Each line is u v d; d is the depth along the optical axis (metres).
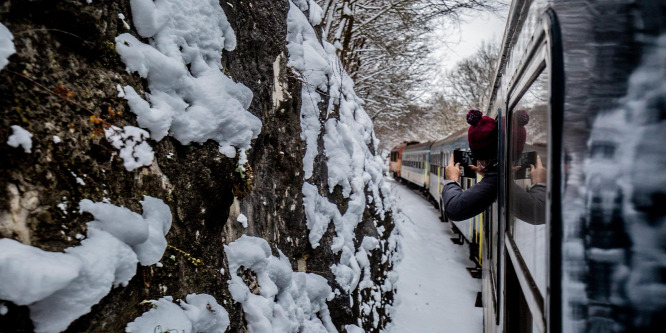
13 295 1.12
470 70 27.52
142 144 1.76
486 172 2.84
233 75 2.80
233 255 2.52
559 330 0.96
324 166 4.73
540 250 1.25
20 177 1.32
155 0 1.95
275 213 3.52
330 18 8.70
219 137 2.17
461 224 10.77
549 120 1.02
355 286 4.76
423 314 6.60
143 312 1.63
